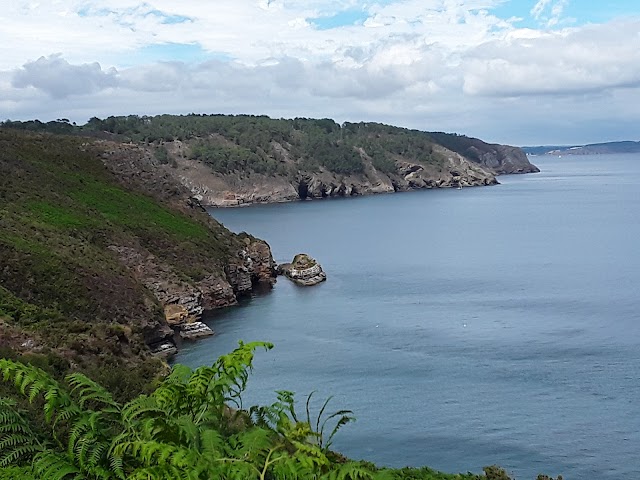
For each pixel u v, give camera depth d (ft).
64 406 17.29
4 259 139.64
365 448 95.55
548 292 215.51
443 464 90.94
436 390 120.37
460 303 200.34
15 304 100.01
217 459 15.81
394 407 111.45
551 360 138.21
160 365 94.12
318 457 16.97
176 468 15.10
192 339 165.58
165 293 181.27
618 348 146.30
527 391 119.65
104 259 170.50
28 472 15.42
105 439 17.03
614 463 92.27
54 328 90.68
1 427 16.63
